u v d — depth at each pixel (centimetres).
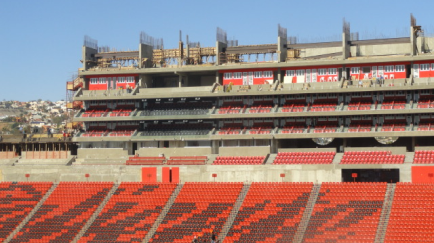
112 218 12012
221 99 13725
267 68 13400
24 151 14812
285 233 10662
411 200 10706
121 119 13925
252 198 11675
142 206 12162
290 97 13212
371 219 10525
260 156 12950
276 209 11275
